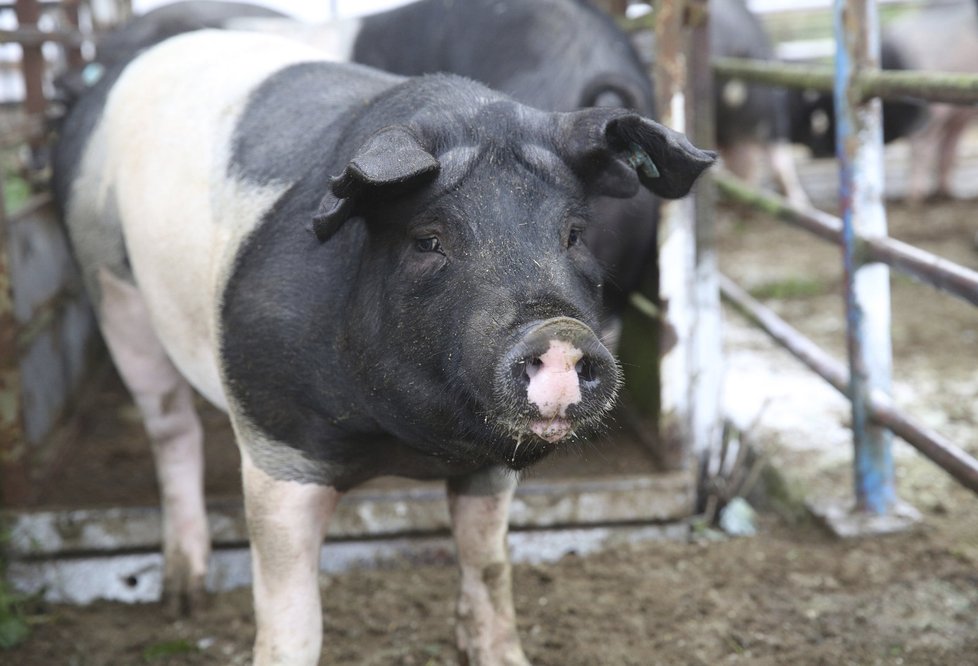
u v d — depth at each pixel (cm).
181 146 341
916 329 699
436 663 358
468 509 326
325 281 277
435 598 400
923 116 1062
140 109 377
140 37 671
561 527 439
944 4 1190
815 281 816
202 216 321
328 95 318
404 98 276
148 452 519
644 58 597
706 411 475
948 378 604
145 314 391
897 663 339
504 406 225
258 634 308
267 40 383
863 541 414
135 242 356
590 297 260
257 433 296
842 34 406
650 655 353
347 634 376
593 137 256
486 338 231
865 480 427
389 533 427
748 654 351
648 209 487
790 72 495
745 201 547
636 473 459
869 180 411
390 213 255
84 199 393
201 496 415
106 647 380
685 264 445
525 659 339
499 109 262
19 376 430
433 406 255
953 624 357
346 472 303
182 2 738
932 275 374
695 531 447
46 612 407
